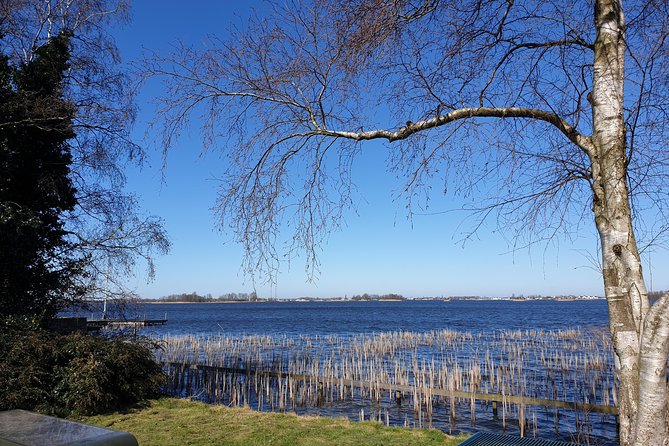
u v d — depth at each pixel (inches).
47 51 523.5
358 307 7194.9
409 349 1189.1
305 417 371.9
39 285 509.0
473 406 530.0
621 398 142.4
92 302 537.0
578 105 184.1
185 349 1059.3
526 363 917.2
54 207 546.0
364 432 326.0
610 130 153.9
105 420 359.9
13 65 510.0
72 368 389.4
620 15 159.8
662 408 127.6
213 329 2277.3
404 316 3666.3
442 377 668.1
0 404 356.8
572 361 933.8
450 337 1376.7
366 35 184.1
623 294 146.0
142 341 464.8
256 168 219.1
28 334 404.5
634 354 141.8
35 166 526.0
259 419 362.6
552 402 478.9
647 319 131.5
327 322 2886.3
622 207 149.3
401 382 629.3
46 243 521.3
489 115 185.9
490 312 4338.1
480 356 1051.3
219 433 323.0
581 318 3006.9
